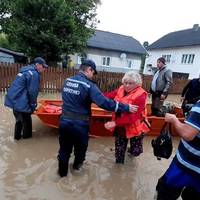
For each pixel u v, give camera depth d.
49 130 5.81
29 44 15.35
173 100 14.12
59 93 11.62
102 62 28.31
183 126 2.19
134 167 4.52
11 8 15.88
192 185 2.35
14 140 5.14
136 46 30.83
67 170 3.96
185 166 2.34
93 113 5.93
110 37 30.78
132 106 3.69
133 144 4.36
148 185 4.00
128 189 3.83
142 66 32.78
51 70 11.43
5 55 15.76
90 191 3.66
